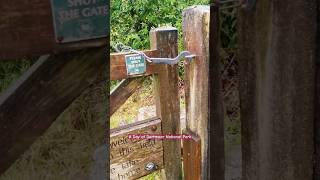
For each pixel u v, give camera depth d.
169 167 2.61
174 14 5.36
